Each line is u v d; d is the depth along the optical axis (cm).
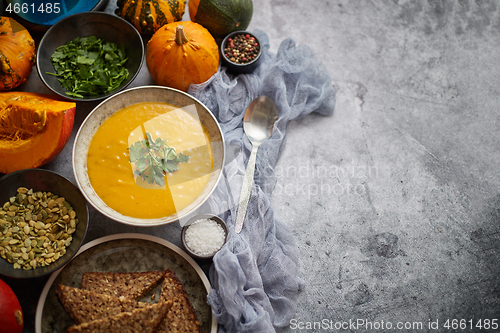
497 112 78
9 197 63
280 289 67
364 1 83
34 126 63
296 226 71
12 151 63
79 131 63
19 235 63
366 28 81
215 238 64
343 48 80
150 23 71
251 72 74
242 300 64
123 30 70
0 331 58
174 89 66
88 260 63
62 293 61
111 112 66
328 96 75
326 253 70
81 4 73
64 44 70
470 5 82
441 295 69
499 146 76
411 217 72
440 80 79
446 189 74
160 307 60
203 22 72
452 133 77
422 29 82
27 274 61
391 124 77
